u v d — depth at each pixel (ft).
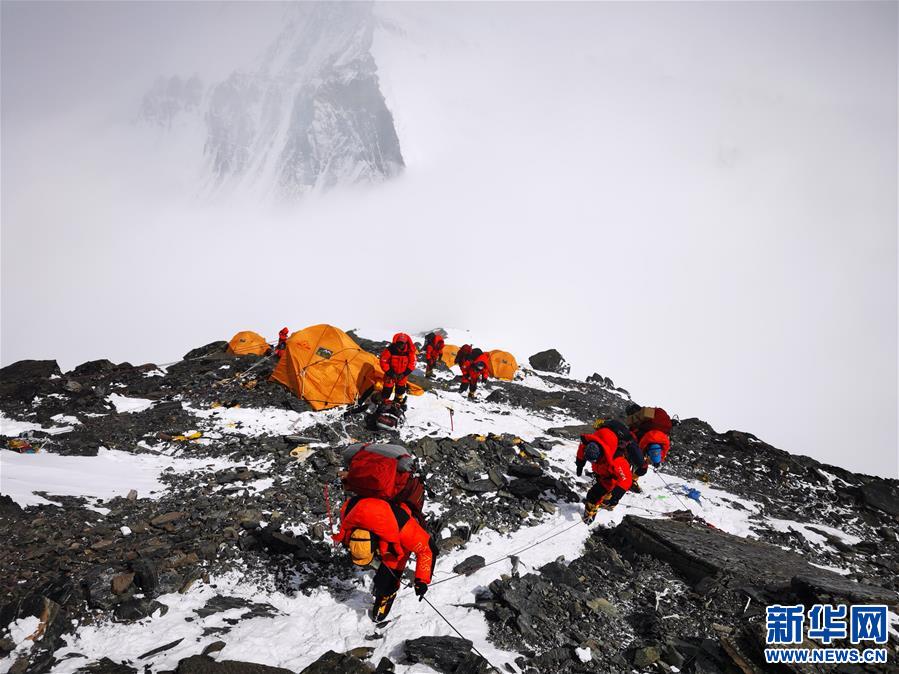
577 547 21.90
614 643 16.31
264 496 24.25
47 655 13.73
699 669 15.42
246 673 13.33
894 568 24.89
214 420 37.45
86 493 23.93
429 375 63.72
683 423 50.37
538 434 40.14
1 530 19.19
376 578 16.02
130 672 13.37
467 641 15.17
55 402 39.09
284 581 18.38
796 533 27.04
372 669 13.80
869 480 37.83
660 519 24.52
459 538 21.85
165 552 18.79
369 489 15.57
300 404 40.86
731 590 18.66
